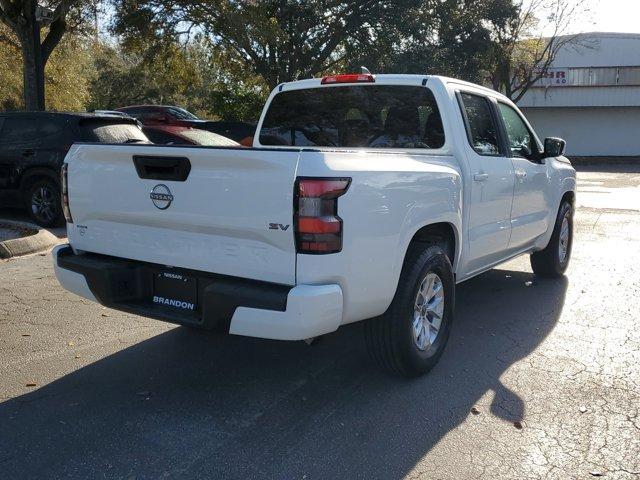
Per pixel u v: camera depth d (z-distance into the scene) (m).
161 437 3.59
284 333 3.47
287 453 3.41
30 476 3.19
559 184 6.93
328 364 4.68
